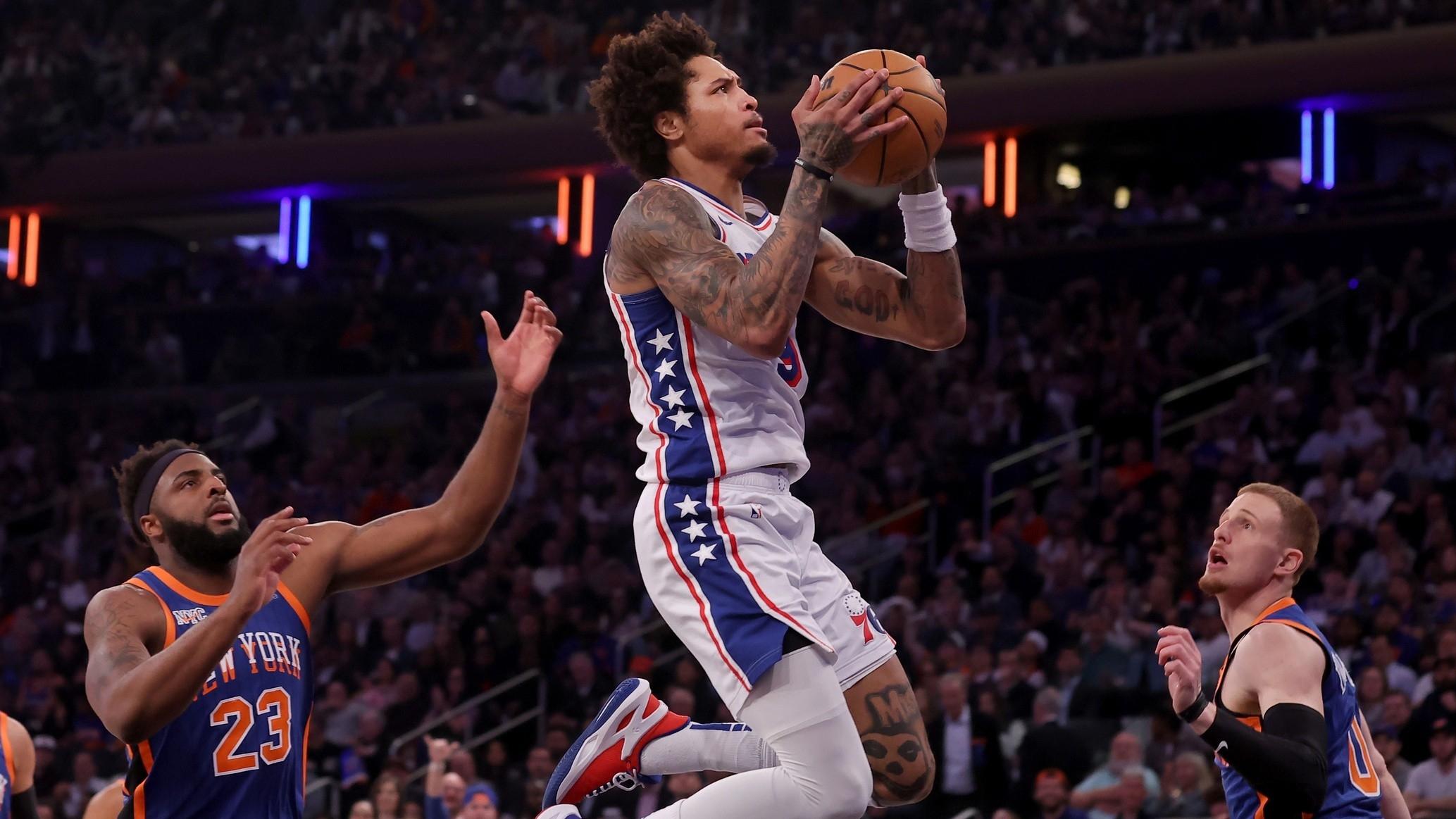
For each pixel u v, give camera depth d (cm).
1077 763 1020
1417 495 1366
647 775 434
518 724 1349
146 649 380
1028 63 2088
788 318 358
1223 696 416
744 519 384
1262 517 428
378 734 1320
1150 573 1362
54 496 2130
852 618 399
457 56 2408
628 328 395
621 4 2353
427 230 2717
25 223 2625
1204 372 1725
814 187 369
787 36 2217
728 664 377
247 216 2673
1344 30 1928
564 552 1673
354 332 2227
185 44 2583
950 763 1050
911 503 1609
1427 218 1784
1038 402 1722
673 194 390
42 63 2619
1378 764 429
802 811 374
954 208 2131
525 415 418
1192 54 1973
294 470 2089
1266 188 2045
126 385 2298
